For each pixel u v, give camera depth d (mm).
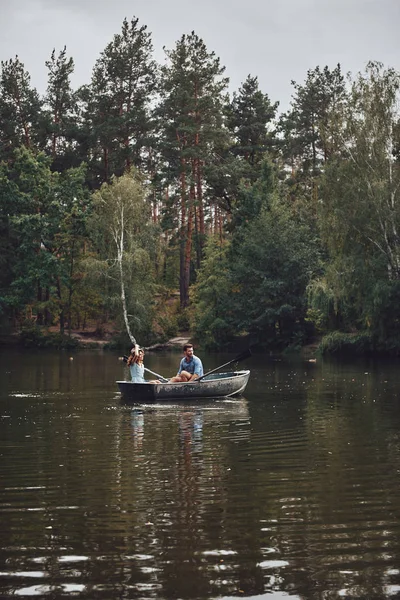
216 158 59094
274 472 9305
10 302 53906
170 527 6879
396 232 36906
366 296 37375
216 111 58094
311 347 46562
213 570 5770
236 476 9062
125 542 6441
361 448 11031
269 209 52969
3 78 61656
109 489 8391
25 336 53812
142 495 8094
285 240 50031
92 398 18172
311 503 7730
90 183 62562
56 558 6043
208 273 53344
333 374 26750
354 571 5746
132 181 52656
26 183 55469
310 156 65188
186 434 12430
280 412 15406
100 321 57188
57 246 55594
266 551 6195
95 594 5328
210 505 7660
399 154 37906
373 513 7336
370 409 15867
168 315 56000
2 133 61375
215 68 57906
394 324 38188
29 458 10281
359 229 37000
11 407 16312
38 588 5438
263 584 5500
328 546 6316
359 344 40125
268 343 49844
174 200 58344
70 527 6898
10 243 57531
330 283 38156
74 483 8711
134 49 61312
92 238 53156
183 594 5324
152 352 49125
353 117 38031
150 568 5816
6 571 5773
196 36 58312
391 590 5383
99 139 60562
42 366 31953
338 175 37688
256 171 59375
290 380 23969
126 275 50688
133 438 12016
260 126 61875
